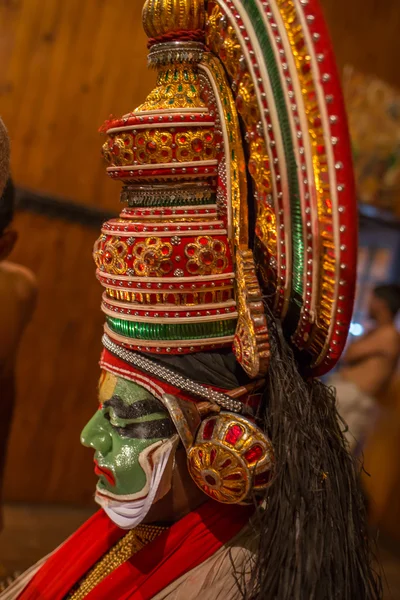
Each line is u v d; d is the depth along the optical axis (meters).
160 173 0.64
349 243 0.55
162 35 0.67
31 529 2.04
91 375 2.36
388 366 2.20
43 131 2.16
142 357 0.66
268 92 0.57
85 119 2.19
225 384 0.66
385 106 2.37
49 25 2.09
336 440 0.71
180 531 0.68
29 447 2.30
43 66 2.12
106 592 0.70
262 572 0.64
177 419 0.63
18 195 2.15
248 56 0.58
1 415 1.40
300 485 0.63
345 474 0.69
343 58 2.35
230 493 0.62
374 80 2.38
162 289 0.63
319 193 0.56
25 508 2.25
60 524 2.13
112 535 0.75
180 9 0.64
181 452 0.69
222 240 0.63
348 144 0.54
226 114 0.62
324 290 0.59
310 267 0.59
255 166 0.60
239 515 0.69
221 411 0.65
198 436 0.64
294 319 0.65
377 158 2.38
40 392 2.30
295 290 0.62
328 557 0.63
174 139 0.63
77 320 2.31
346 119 0.54
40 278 2.24
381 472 2.54
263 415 0.68
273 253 0.62
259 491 0.65
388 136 2.37
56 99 2.15
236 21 0.59
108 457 0.67
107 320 0.71
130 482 0.65
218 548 0.67
